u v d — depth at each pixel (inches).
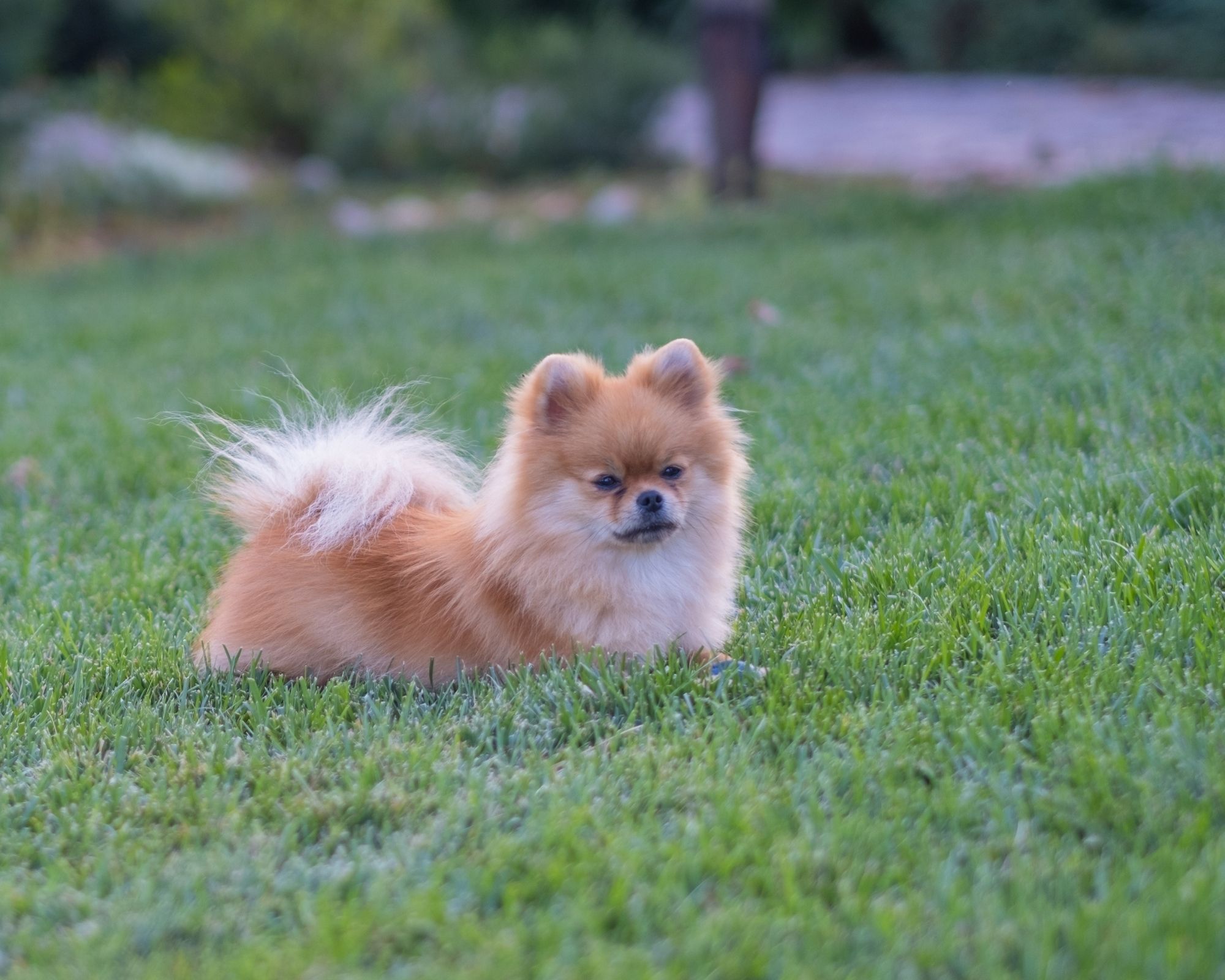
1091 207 142.9
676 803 60.6
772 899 56.7
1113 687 63.5
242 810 61.1
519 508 66.4
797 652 67.1
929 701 64.2
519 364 105.0
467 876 57.9
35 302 152.1
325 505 68.7
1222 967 53.7
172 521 82.7
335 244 180.5
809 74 376.2
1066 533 72.3
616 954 55.4
